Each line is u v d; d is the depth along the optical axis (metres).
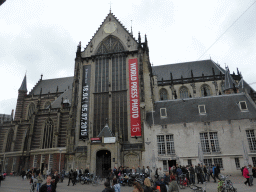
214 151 39.34
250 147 38.22
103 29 60.66
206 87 75.75
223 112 42.53
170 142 41.81
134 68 53.81
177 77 81.75
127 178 27.97
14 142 66.69
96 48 59.22
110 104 52.41
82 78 56.19
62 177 34.81
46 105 88.94
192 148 40.06
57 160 53.25
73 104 53.22
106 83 54.78
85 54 59.09
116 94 53.03
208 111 43.59
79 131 51.38
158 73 85.12
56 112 61.62
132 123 49.38
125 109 51.22
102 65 56.66
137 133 48.34
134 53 55.84
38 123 62.53
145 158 42.25
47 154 55.62
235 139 39.03
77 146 50.16
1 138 71.06
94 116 52.34
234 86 68.06
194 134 40.88
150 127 43.69
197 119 42.44
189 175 26.38
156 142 42.34
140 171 30.83
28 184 30.73
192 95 76.06
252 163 37.09
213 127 40.56
